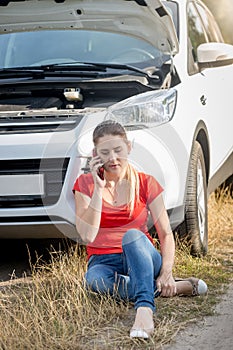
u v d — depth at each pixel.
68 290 6.57
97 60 8.13
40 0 7.89
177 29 8.30
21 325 5.77
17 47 8.48
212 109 8.39
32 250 8.16
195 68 8.35
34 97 7.76
